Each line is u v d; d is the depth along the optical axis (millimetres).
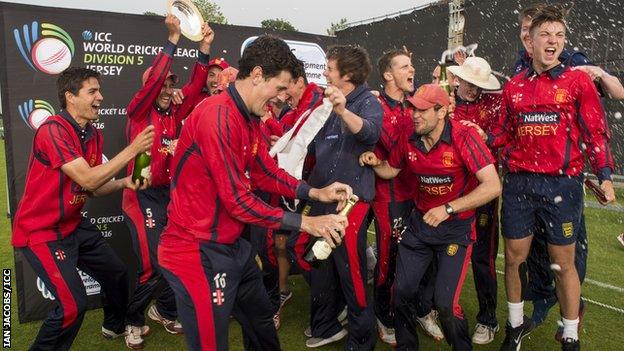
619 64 7738
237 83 2105
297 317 3930
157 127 3475
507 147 3135
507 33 7883
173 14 3355
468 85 3646
